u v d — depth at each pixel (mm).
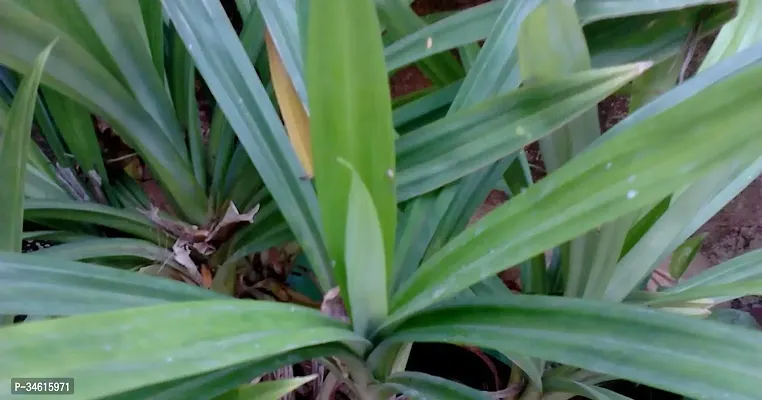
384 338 441
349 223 370
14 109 433
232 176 676
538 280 577
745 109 316
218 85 518
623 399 510
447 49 579
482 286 574
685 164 333
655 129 332
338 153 405
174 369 314
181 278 676
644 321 360
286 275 755
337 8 369
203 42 525
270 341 350
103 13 560
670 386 337
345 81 387
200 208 677
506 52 490
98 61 590
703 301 523
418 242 511
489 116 445
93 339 303
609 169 347
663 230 489
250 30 653
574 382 536
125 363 305
